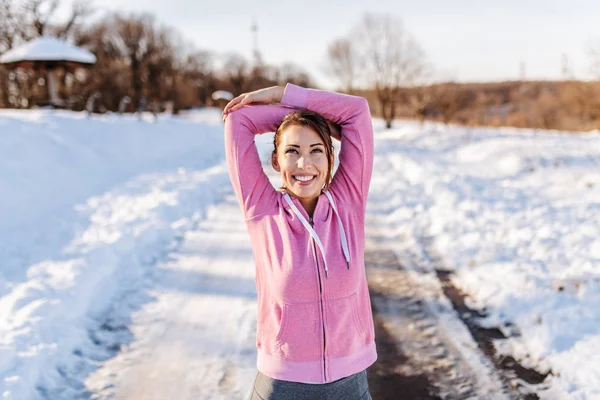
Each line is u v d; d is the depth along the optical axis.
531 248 5.95
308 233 1.90
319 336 1.86
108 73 44.84
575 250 5.79
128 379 3.69
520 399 3.42
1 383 3.41
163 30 55.03
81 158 12.38
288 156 1.92
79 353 4.01
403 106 57.44
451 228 7.02
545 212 7.60
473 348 4.07
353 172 2.02
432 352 4.04
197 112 58.97
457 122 48.75
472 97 55.50
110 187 10.75
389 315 4.68
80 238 6.56
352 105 2.06
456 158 15.91
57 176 10.54
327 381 1.88
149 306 4.84
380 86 45.88
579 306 4.35
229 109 2.10
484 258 5.79
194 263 5.96
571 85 36.03
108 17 52.00
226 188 10.58
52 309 4.33
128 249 6.07
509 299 4.70
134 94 46.81
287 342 1.87
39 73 25.28
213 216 8.23
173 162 15.31
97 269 5.26
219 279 5.48
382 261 6.11
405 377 3.71
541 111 42.53
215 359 3.94
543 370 3.73
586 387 3.40
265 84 76.19
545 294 4.65
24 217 8.00
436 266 5.89
